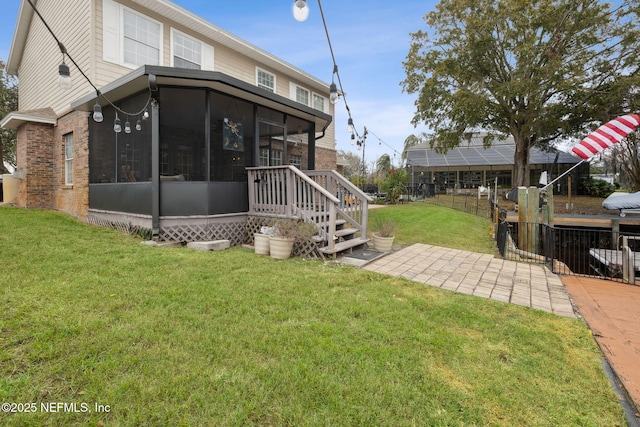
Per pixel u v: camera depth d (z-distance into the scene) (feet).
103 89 20.07
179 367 6.72
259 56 39.09
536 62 50.19
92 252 14.98
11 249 14.48
